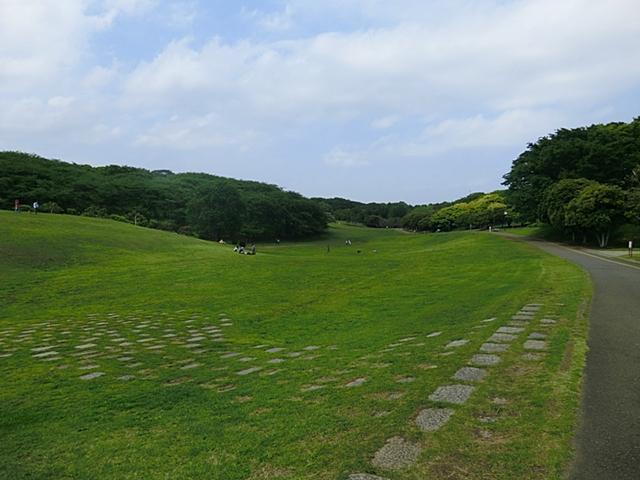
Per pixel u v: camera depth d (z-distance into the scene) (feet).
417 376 19.36
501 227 269.85
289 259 107.04
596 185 135.44
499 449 12.16
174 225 264.11
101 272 79.25
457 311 39.32
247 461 12.92
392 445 12.67
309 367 24.88
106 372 27.68
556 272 62.80
